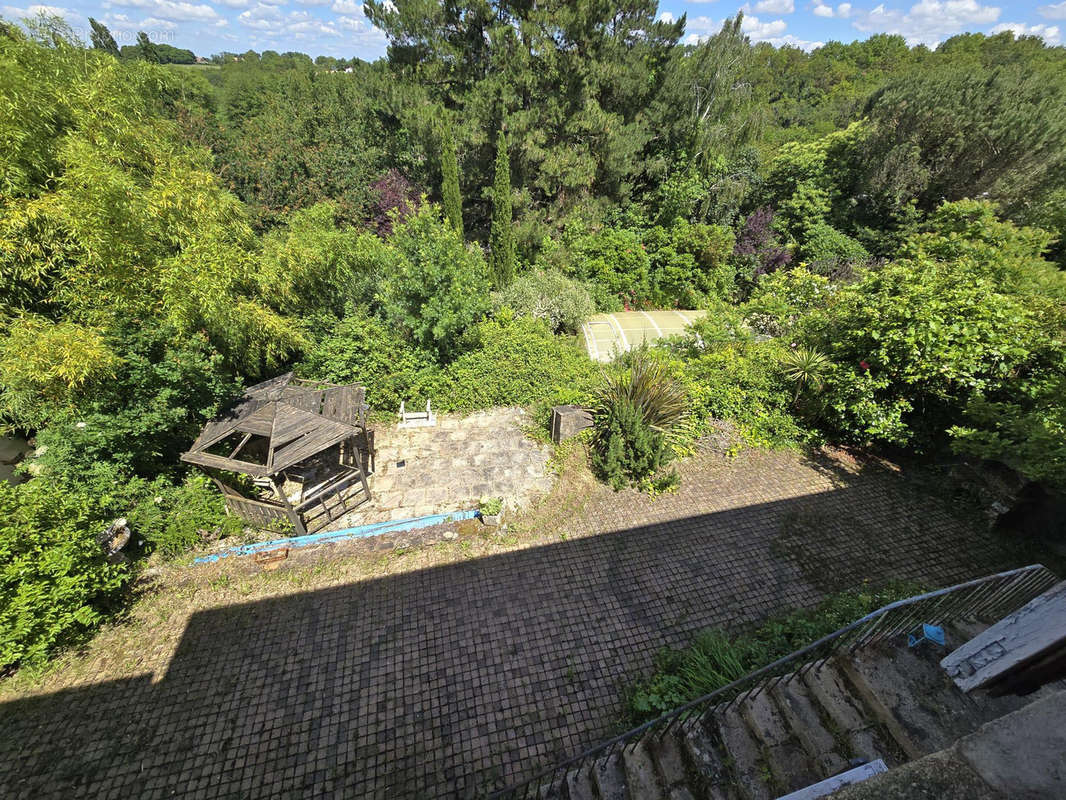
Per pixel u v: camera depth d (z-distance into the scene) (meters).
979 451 5.69
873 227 19.67
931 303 6.89
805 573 5.92
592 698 4.63
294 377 8.15
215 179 8.59
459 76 16.92
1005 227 11.02
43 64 6.84
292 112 23.70
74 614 4.85
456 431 9.01
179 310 6.59
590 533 6.62
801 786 3.29
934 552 6.14
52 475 6.02
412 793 3.98
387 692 4.68
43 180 6.49
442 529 6.70
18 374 5.39
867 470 7.77
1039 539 5.98
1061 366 6.35
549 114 16.23
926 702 3.50
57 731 4.34
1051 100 15.77
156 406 6.42
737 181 19.00
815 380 8.10
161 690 4.69
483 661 4.96
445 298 9.85
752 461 8.05
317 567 6.07
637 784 3.65
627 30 16.84
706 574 5.94
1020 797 1.33
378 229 20.41
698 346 10.87
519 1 15.41
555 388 9.93
